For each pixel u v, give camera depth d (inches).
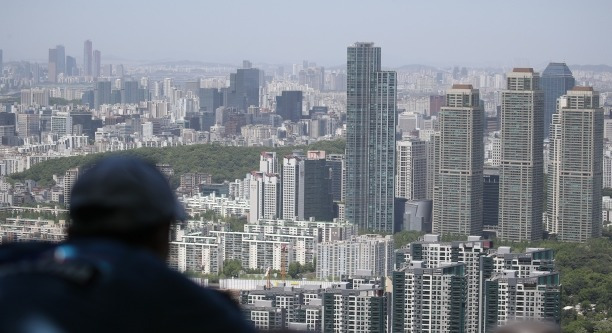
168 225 133.6
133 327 118.4
